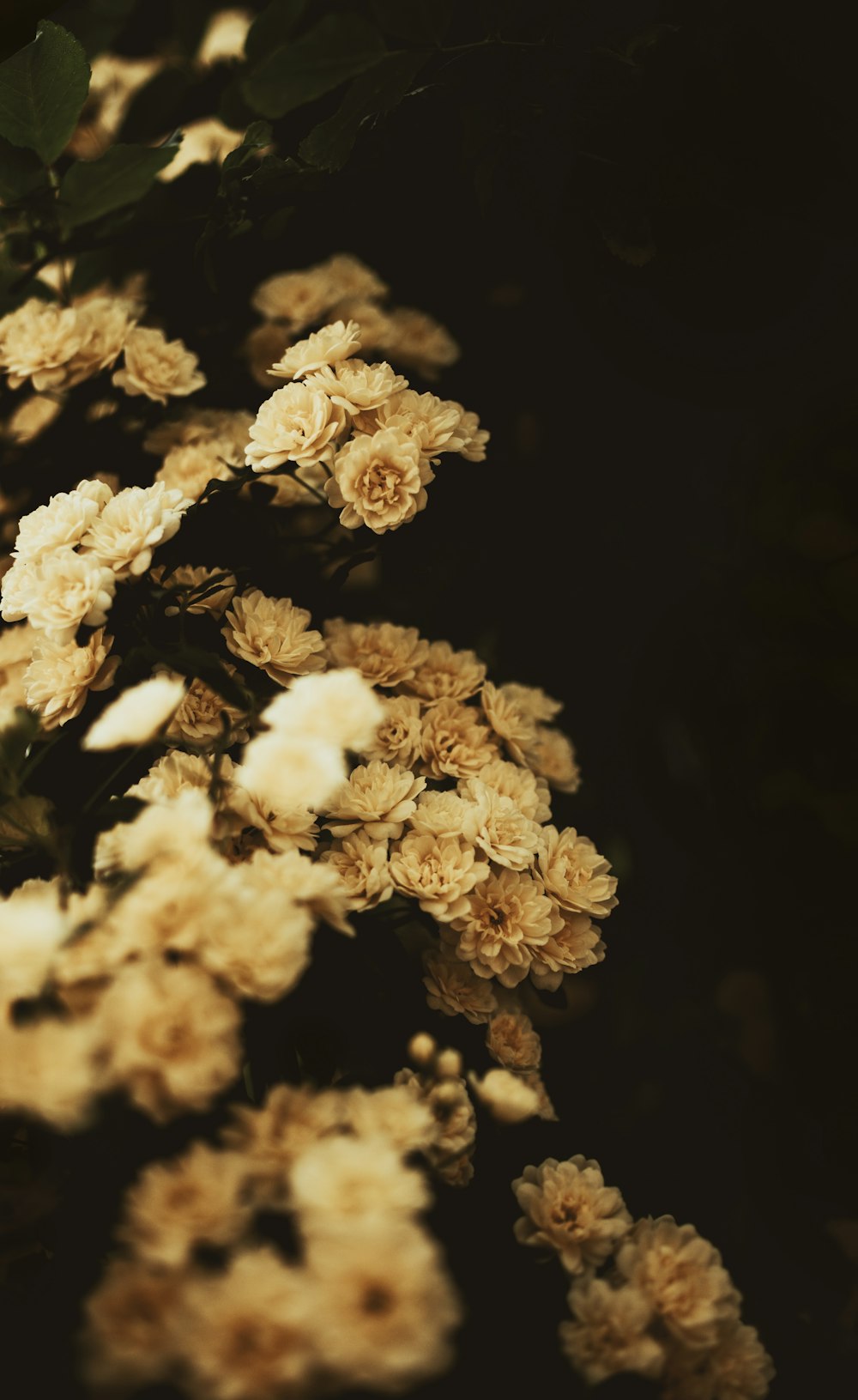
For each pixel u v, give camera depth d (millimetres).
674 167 653
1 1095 544
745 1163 678
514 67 676
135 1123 584
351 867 606
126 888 566
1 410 714
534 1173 604
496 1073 586
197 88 734
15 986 554
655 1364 572
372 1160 542
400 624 718
